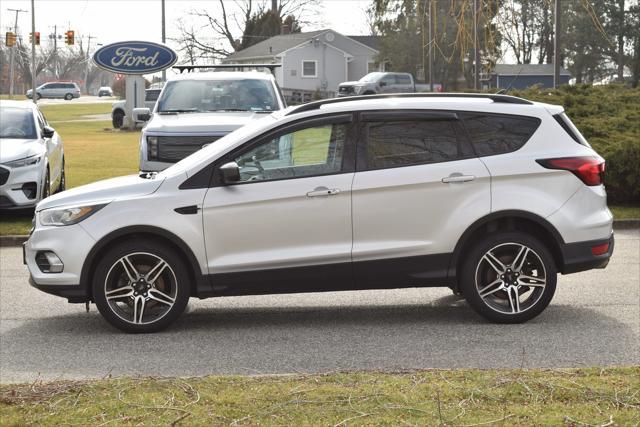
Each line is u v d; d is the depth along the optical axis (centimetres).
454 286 848
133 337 829
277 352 765
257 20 8900
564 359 723
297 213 832
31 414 524
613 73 6250
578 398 536
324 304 965
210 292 837
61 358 757
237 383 587
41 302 1003
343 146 842
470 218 834
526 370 614
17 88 14850
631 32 5641
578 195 848
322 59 8006
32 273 849
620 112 2020
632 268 1158
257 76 1666
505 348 762
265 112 1583
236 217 831
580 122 1931
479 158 843
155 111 1612
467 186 837
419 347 771
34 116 1719
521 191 841
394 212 834
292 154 843
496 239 838
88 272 838
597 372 602
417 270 841
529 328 834
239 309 947
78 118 6384
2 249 1440
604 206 866
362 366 714
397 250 836
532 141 851
